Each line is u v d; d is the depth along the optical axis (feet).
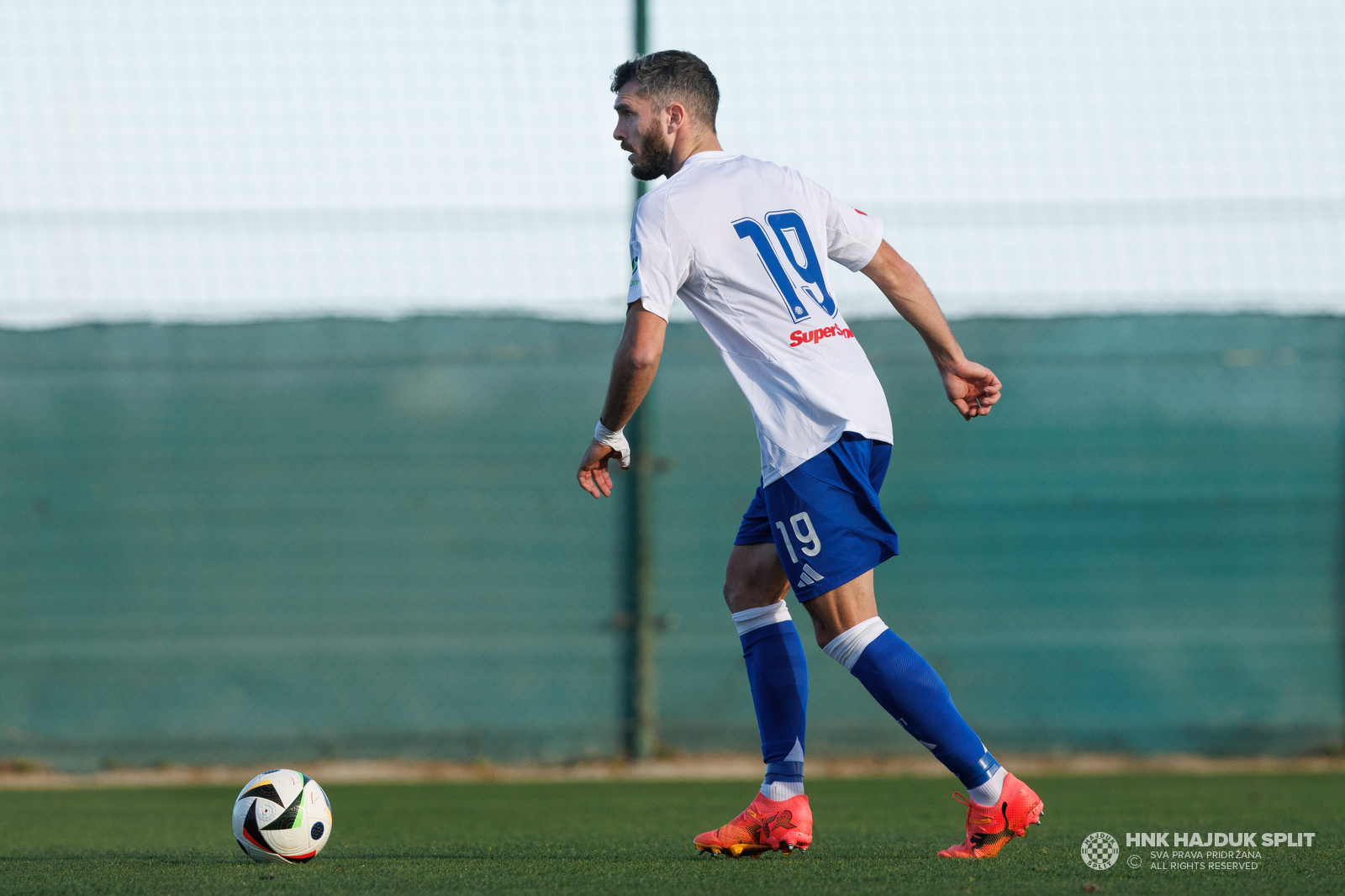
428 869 26.68
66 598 67.00
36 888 24.25
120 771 66.23
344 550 68.18
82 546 67.31
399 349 68.95
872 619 26.07
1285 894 22.04
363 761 67.31
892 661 25.75
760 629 28.99
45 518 67.26
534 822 43.16
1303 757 68.85
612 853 30.27
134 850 33.68
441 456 68.74
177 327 68.28
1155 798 49.39
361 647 67.87
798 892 22.25
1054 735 68.95
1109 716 69.05
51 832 40.96
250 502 68.08
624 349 26.61
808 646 68.44
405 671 67.97
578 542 69.05
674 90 29.07
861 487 25.91
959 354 30.12
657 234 26.86
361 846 33.86
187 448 68.03
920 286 30.01
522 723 68.08
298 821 28.12
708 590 69.10
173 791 59.16
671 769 67.21
